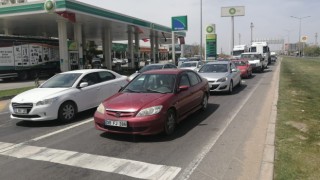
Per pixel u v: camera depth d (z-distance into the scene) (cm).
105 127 766
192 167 578
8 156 668
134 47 5219
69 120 995
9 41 2948
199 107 1038
